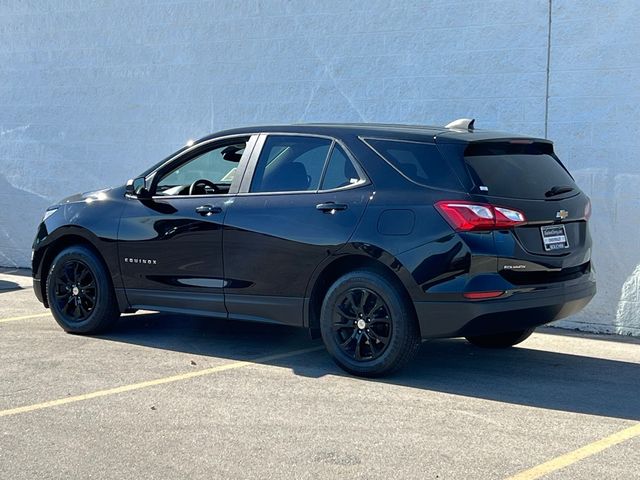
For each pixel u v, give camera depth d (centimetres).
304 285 650
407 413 551
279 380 630
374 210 616
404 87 926
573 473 450
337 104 972
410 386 616
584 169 828
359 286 624
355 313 630
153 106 1116
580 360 709
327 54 977
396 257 600
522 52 855
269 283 666
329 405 568
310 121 993
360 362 630
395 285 612
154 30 1106
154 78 1112
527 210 596
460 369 669
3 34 1229
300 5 992
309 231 641
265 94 1025
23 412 555
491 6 870
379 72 942
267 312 672
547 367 682
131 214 743
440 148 609
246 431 517
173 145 1105
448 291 585
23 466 464
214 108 1066
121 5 1130
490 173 604
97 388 609
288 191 668
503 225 583
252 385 616
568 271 625
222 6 1049
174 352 718
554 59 838
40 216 1219
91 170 1174
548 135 845
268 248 662
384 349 618
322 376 642
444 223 587
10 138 1235
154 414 550
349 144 648
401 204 607
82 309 778
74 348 729
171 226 715
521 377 646
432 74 908
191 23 1077
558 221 618
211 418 541
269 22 1016
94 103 1164
